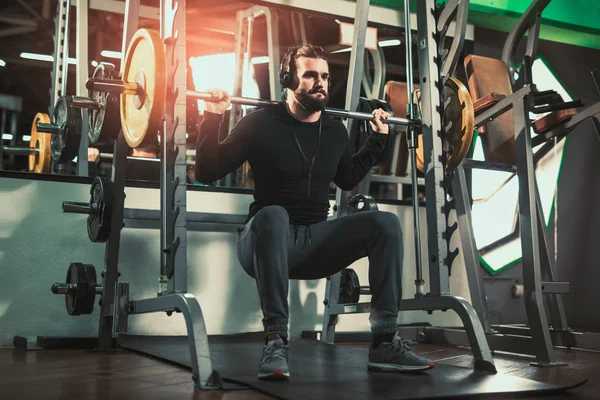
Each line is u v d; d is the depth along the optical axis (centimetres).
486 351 189
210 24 458
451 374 180
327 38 465
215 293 296
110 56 513
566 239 396
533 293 232
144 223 285
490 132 299
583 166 388
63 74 345
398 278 182
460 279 353
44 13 504
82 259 272
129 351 244
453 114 220
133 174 324
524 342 242
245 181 390
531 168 241
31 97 581
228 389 155
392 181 368
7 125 543
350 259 187
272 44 383
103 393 148
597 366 223
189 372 187
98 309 273
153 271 284
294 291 312
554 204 402
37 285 264
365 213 183
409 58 231
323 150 193
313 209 190
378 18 356
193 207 295
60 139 293
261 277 167
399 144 367
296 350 241
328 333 280
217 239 299
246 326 300
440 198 216
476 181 381
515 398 154
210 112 180
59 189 271
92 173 356
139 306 201
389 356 181
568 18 383
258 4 331
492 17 383
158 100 178
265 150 186
